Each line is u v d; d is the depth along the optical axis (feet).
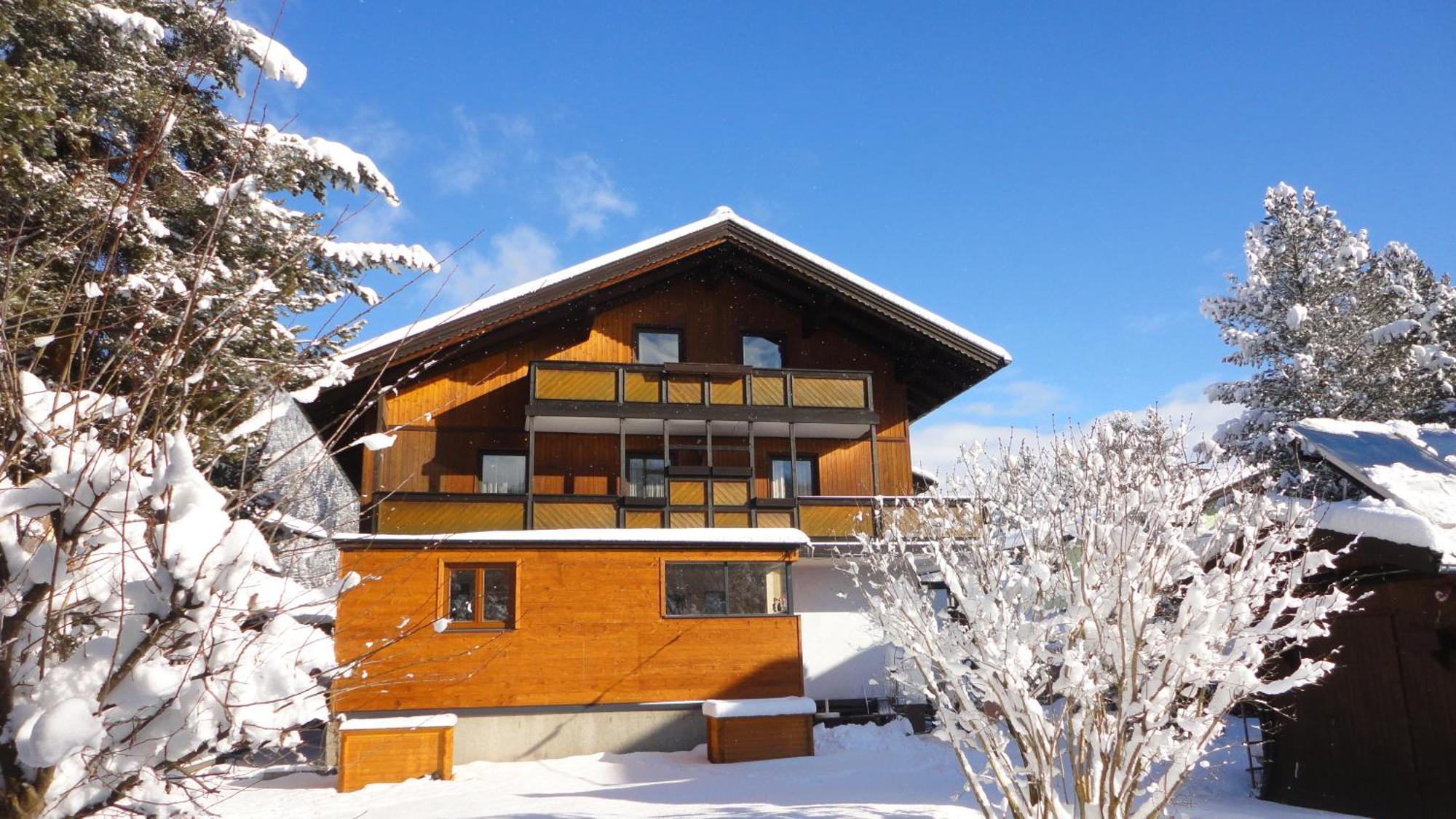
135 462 11.32
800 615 60.64
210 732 10.93
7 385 11.21
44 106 34.86
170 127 15.08
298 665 11.92
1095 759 18.30
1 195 31.50
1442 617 28.76
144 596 10.82
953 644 20.93
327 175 44.11
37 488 10.56
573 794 37.63
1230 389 84.74
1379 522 27.96
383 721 41.96
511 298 58.13
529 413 59.62
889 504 64.54
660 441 65.67
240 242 32.53
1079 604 18.63
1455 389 81.71
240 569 10.66
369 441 14.37
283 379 14.71
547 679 47.65
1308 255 84.89
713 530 52.85
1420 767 29.32
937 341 66.13
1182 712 18.30
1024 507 28.91
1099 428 28.19
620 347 66.33
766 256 65.57
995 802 31.35
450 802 36.76
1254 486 23.81
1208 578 18.94
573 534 50.08
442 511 57.31
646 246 62.85
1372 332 79.00
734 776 41.22
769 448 67.31
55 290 17.43
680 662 49.24
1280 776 34.73
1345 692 32.35
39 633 11.18
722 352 68.13
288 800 38.93
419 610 46.70
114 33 39.29
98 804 10.85
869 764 43.50
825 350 70.08
